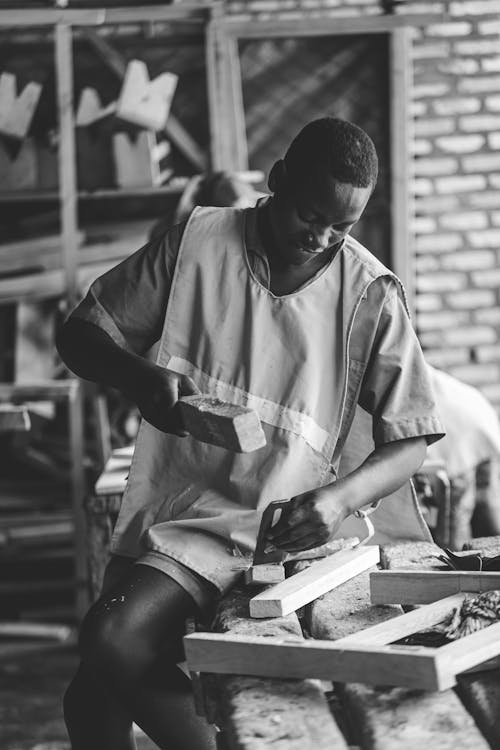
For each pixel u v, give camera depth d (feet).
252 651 5.83
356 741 5.43
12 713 15.16
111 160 18.08
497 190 19.02
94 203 18.57
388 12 18.43
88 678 6.98
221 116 18.04
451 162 18.94
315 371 7.39
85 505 11.69
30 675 16.53
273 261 7.43
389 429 7.34
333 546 7.55
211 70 17.89
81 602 17.51
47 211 18.53
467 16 18.56
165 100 17.79
